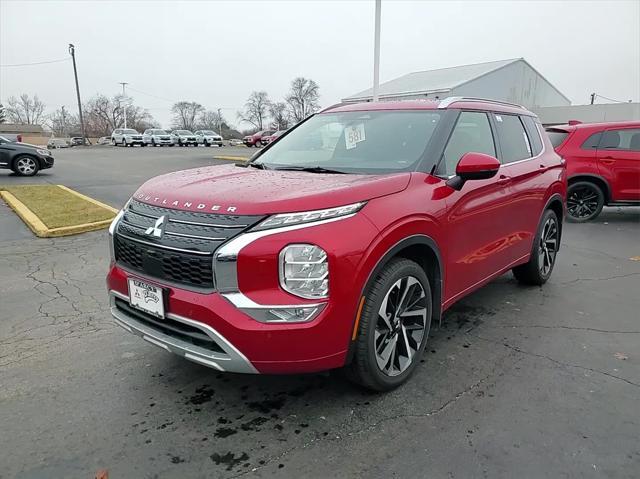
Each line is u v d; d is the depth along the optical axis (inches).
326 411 114.0
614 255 258.1
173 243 105.1
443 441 102.9
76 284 204.5
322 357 101.8
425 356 140.3
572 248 274.2
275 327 97.8
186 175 136.9
